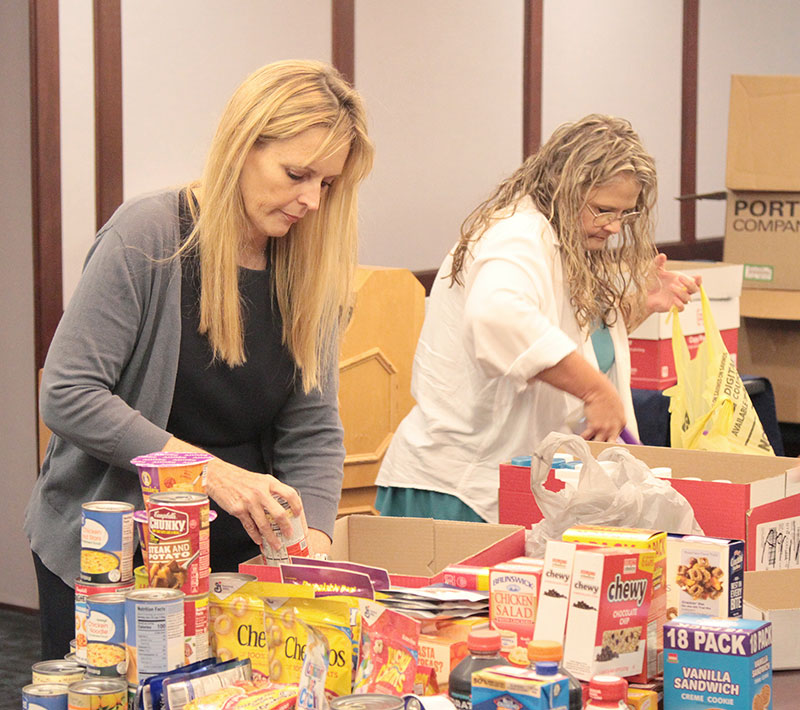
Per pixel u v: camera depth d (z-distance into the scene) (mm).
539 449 1879
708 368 3002
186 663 1493
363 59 5160
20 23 4148
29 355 4340
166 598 1450
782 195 4363
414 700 1383
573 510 1855
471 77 5691
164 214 1945
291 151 1851
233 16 4625
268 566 1657
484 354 2506
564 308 2668
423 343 2834
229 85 4648
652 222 2816
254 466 2182
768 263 4410
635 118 6812
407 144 5406
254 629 1557
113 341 1904
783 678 1898
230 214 1899
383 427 4262
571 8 6219
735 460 2311
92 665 1510
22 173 4230
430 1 5434
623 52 6641
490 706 1348
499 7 5793
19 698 3697
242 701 1422
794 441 4719
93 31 4207
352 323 4109
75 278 4289
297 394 2174
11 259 4340
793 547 2125
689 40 7113
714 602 1692
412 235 5484
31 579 4559
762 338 4637
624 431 2879
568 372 2475
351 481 4188
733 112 4379
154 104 4402
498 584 1594
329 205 2021
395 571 2082
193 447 1871
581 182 2551
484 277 2543
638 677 1546
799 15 8086
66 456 2025
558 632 1523
